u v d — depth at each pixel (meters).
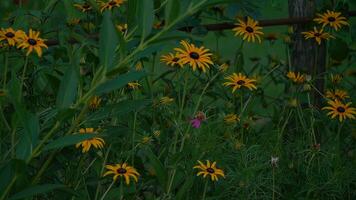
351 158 4.60
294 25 5.20
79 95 3.32
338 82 5.14
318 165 4.41
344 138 4.84
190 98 4.66
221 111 4.69
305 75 4.73
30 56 4.11
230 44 9.76
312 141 4.86
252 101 4.72
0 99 3.82
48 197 3.91
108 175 3.89
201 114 4.08
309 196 4.41
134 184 3.87
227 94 4.89
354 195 4.40
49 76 3.57
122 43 3.20
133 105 3.49
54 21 4.58
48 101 4.26
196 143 4.24
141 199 4.21
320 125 4.89
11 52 4.14
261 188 4.29
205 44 9.83
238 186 4.19
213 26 4.95
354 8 5.45
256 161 4.37
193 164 4.09
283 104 4.96
